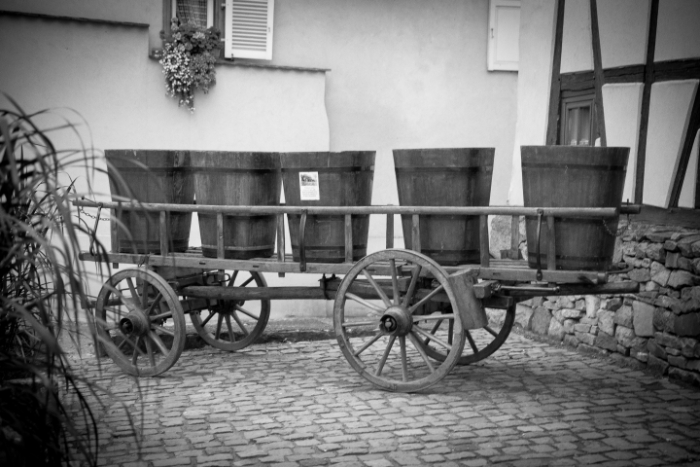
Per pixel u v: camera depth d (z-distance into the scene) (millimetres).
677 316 6004
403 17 9047
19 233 3189
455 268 5691
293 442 4629
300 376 6312
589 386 5887
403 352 5727
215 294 6637
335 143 9016
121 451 4461
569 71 7570
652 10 6473
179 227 6547
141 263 6273
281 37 8820
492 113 9312
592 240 5355
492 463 4254
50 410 3002
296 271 6055
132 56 8164
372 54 9023
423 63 9125
